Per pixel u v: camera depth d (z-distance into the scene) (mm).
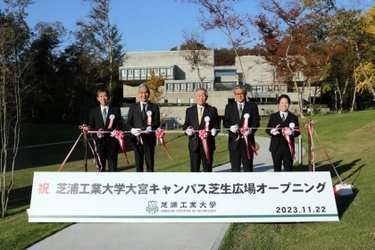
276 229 5418
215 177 5645
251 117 6703
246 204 5535
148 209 5566
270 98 55750
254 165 11680
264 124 36906
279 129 6602
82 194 5664
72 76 52031
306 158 12844
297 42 35406
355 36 19656
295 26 32875
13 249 4688
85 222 5727
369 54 20797
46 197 5684
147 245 4805
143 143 6828
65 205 5633
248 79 59125
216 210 5523
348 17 19188
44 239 5059
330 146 16453
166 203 5570
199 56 53469
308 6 19656
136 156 6871
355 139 16984
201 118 6801
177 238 5027
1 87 8422
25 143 29844
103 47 47000
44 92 51906
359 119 24844
